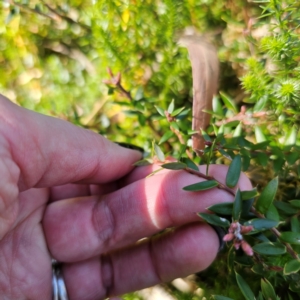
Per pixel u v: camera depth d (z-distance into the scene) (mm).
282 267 78
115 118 133
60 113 128
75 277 99
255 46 107
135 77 129
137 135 122
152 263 95
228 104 97
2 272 90
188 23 120
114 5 126
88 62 138
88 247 95
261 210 73
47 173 84
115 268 100
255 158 98
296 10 97
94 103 135
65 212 96
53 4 137
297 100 86
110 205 92
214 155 106
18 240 92
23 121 77
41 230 96
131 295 121
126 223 91
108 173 95
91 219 94
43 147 80
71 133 86
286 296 98
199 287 113
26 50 145
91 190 104
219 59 115
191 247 88
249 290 72
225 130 99
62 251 96
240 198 71
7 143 74
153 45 125
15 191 77
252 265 85
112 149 94
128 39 127
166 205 85
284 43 87
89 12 134
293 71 91
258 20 112
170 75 125
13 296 93
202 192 80
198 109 104
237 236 67
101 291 101
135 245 99
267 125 106
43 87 144
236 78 117
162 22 122
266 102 96
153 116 109
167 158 97
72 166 86
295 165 101
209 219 72
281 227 94
